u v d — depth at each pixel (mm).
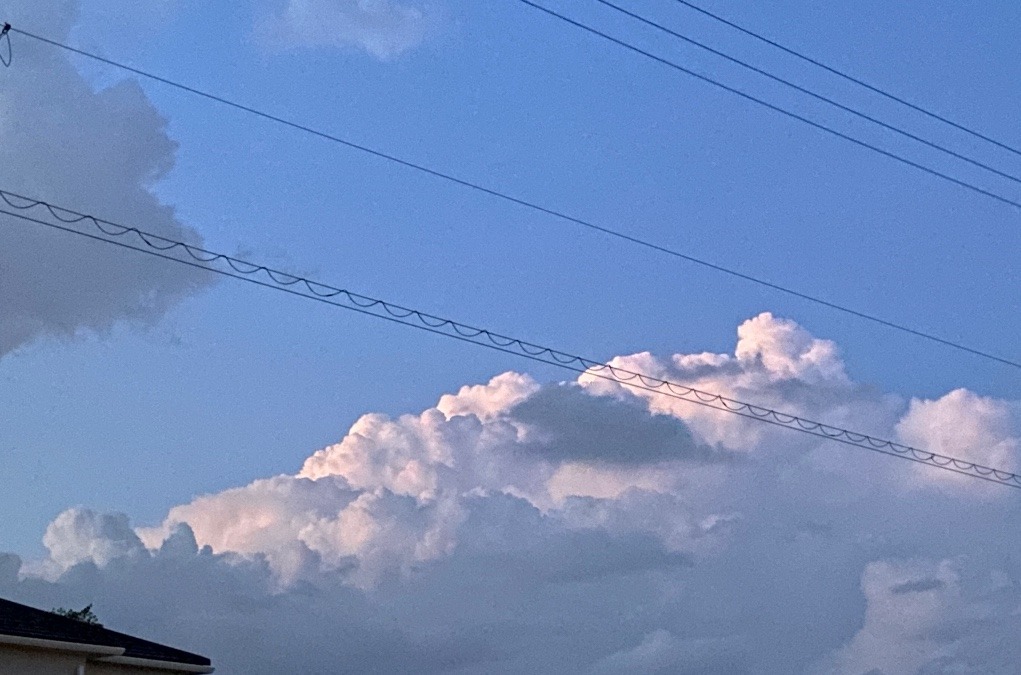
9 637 22422
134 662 25094
